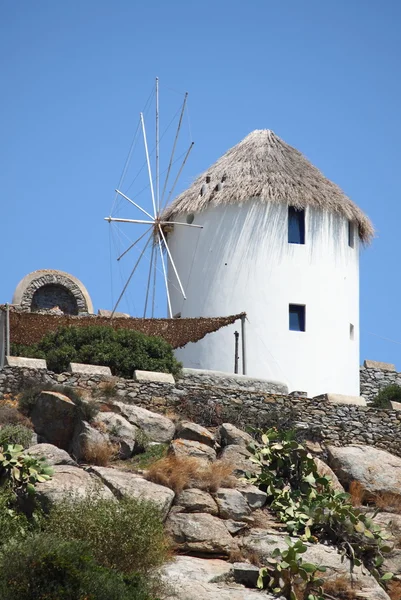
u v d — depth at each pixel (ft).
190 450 219.41
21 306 339.36
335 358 320.91
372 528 207.92
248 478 215.72
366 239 339.36
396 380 341.21
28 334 276.00
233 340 312.71
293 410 246.88
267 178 326.85
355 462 230.68
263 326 317.01
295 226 326.24
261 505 211.00
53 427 218.59
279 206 324.60
